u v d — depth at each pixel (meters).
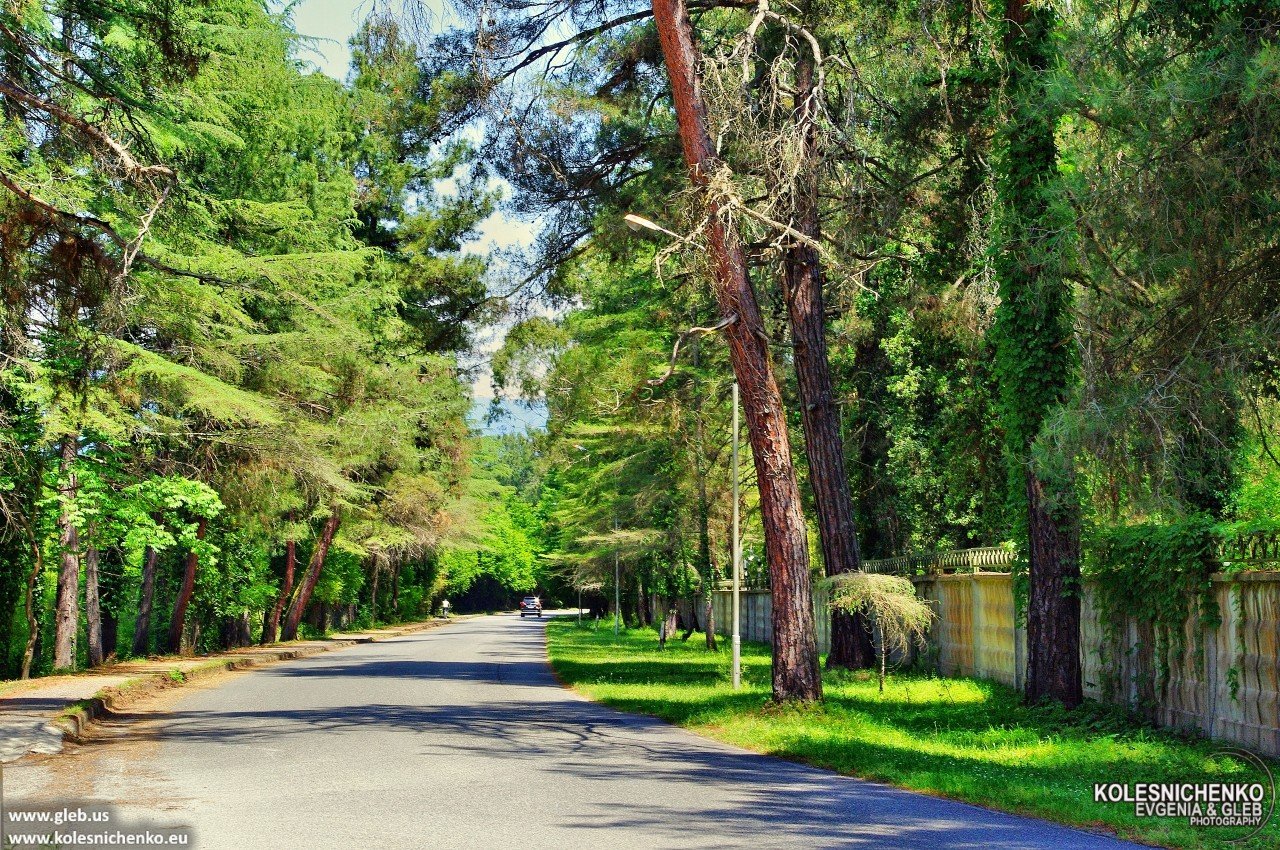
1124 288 12.27
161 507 24.70
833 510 23.97
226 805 9.48
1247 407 12.67
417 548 59.84
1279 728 12.43
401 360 36.38
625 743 14.78
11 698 18.77
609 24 19.47
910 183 21.50
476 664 34.91
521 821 8.83
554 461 47.31
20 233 14.84
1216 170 10.45
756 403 18.73
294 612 50.34
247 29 23.33
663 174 22.31
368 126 34.00
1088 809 9.59
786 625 18.27
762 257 18.89
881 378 30.50
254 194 28.97
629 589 70.69
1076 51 12.15
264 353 26.95
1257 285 11.31
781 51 18.44
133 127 15.41
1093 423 11.34
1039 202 15.66
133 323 21.75
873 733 15.91
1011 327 16.84
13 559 26.94
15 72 14.80
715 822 8.92
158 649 46.28
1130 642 15.96
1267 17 10.80
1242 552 13.35
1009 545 20.97
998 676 21.36
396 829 8.45
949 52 18.25
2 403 20.67
